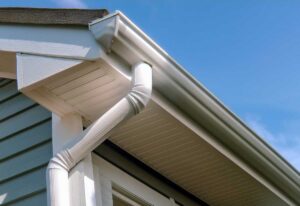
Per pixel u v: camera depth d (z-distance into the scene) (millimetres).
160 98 2936
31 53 2748
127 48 2633
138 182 3395
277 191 4133
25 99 3480
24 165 3156
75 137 2703
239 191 4023
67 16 2707
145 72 2697
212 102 3115
